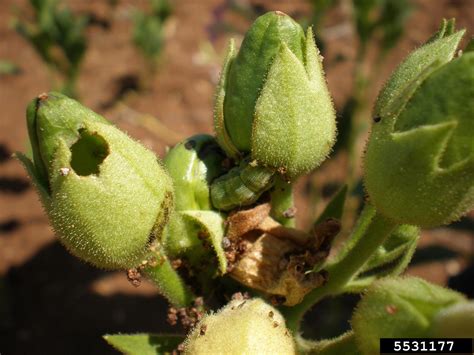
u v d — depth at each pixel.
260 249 0.07
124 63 0.28
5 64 0.24
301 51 0.06
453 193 0.06
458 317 0.05
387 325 0.05
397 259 0.08
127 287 0.20
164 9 0.26
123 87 0.27
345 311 0.18
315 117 0.06
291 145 0.06
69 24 0.22
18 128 0.25
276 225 0.07
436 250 0.14
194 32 0.29
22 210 0.22
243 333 0.06
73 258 0.21
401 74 0.07
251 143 0.07
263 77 0.07
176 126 0.25
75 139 0.06
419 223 0.06
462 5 0.30
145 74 0.27
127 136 0.06
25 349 0.18
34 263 0.20
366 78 0.23
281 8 0.30
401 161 0.06
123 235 0.06
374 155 0.06
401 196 0.06
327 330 0.17
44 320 0.19
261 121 0.06
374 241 0.07
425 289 0.05
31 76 0.27
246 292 0.07
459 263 0.19
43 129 0.06
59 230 0.06
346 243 0.08
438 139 0.05
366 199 0.07
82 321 0.19
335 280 0.07
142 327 0.18
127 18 0.31
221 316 0.06
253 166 0.07
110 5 0.31
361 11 0.20
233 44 0.07
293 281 0.07
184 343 0.07
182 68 0.28
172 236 0.07
